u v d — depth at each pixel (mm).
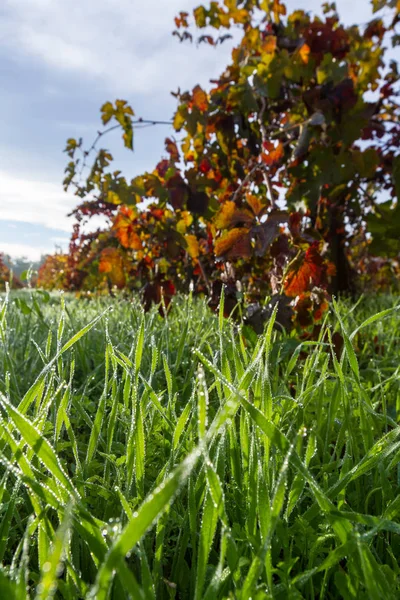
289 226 1980
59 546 448
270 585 697
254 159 3295
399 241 3465
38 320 2221
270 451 971
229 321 1619
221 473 898
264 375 988
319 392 1260
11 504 815
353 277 4988
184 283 3391
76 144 3996
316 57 3188
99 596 588
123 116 3746
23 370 1881
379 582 702
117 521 677
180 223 3018
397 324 2508
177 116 3510
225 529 644
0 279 11867
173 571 885
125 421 1178
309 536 872
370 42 4531
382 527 726
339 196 3744
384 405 1225
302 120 3182
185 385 1591
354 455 1136
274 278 2074
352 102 2992
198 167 3438
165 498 479
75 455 1042
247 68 3096
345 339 1149
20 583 590
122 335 1919
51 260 11875
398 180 3400
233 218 2148
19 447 796
